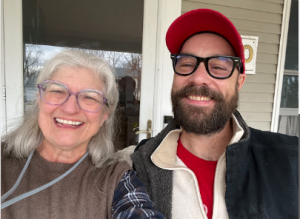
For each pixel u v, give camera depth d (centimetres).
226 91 42
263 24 92
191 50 44
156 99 85
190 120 43
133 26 84
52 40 80
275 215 37
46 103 39
